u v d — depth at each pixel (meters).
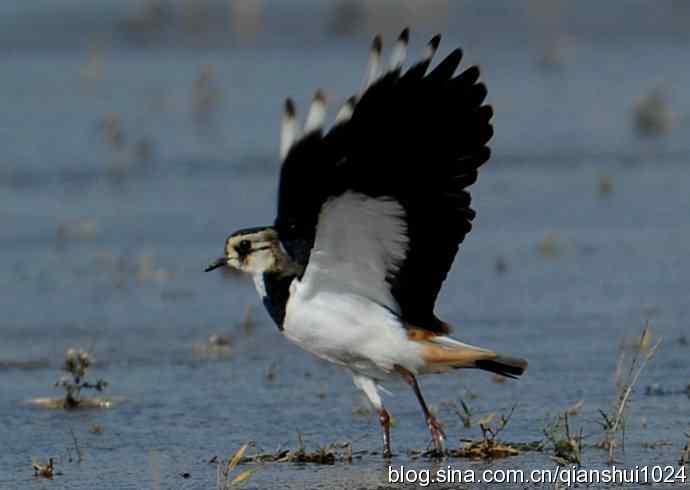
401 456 10.45
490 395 12.02
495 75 27.20
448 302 15.23
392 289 10.06
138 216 19.12
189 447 10.89
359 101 9.60
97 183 20.92
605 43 29.67
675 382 12.19
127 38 29.95
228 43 29.73
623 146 22.56
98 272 16.77
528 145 22.64
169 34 30.27
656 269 16.28
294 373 13.05
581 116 24.25
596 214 18.89
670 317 14.36
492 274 16.33
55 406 12.13
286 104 9.69
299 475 10.04
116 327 14.70
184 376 12.98
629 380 12.12
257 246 10.22
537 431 10.95
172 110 24.80
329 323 10.08
